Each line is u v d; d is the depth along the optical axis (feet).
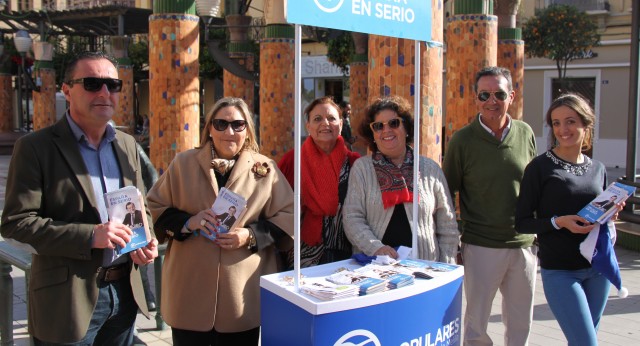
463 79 26.03
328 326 8.46
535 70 63.93
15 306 18.17
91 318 9.33
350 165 12.23
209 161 10.98
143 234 9.29
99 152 9.65
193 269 10.73
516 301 12.96
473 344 12.95
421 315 9.42
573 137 11.43
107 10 56.80
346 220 11.18
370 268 10.11
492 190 12.39
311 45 81.46
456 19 26.09
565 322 11.32
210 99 83.10
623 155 59.16
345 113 44.80
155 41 24.40
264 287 9.50
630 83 25.43
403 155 11.61
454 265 10.39
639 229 25.50
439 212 11.77
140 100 94.12
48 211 9.04
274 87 39.04
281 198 11.34
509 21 31.89
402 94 14.29
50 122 62.64
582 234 11.32
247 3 45.80
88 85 9.14
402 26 9.93
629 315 17.65
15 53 73.20
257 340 11.48
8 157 68.13
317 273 10.02
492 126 12.48
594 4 59.72
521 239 12.61
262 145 39.88
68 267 9.08
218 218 10.30
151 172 11.78
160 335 16.01
